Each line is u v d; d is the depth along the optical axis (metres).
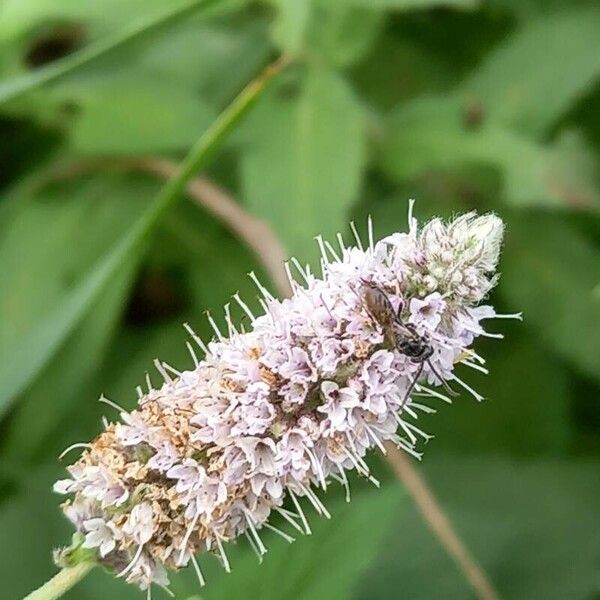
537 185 0.18
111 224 0.20
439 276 0.10
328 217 0.17
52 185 0.20
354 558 0.14
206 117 0.19
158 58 0.20
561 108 0.19
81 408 0.19
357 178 0.18
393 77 0.21
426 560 0.18
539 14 0.20
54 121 0.21
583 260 0.20
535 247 0.20
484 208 0.20
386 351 0.10
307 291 0.10
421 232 0.10
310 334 0.10
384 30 0.21
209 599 0.14
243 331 0.11
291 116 0.18
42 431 0.18
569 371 0.20
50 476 0.18
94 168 0.20
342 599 0.14
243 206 0.18
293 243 0.17
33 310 0.19
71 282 0.19
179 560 0.10
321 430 0.10
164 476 0.10
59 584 0.11
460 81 0.21
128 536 0.10
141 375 0.19
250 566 0.14
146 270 0.20
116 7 0.19
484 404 0.20
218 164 0.20
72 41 0.21
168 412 0.10
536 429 0.20
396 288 0.10
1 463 0.18
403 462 0.17
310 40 0.19
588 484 0.19
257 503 0.10
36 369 0.16
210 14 0.19
